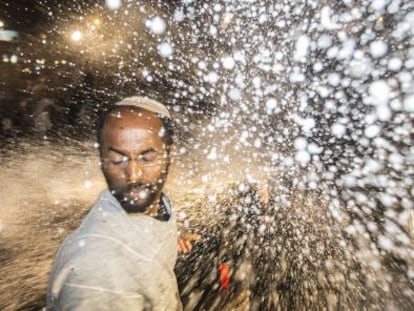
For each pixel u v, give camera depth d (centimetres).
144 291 79
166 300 87
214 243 212
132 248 76
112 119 77
